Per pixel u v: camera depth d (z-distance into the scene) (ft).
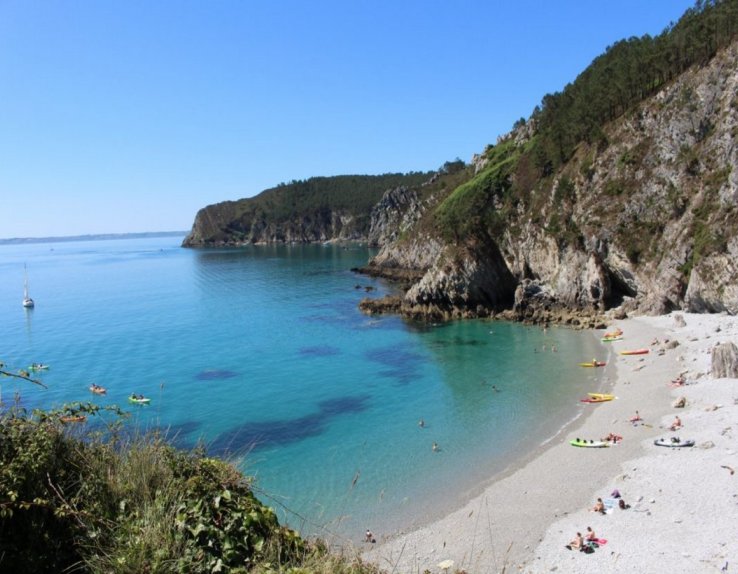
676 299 220.23
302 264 584.81
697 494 84.69
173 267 616.39
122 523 27.22
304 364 191.62
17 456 26.76
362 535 84.02
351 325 258.16
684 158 236.43
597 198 264.93
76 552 25.27
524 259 294.87
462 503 92.79
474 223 311.47
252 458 114.01
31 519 25.11
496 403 143.02
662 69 280.10
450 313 270.67
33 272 610.65
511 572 71.87
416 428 129.08
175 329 258.78
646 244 239.71
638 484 91.25
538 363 178.60
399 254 476.54
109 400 153.89
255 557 28.17
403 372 178.29
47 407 144.97
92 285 457.68
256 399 154.30
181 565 25.73
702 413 117.08
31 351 216.33
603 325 222.28
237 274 506.07
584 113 311.06
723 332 177.06
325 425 133.18
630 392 139.95
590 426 121.08
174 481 30.40
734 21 242.78
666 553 71.05
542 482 97.35
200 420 137.90
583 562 71.82
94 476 28.91
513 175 344.28
